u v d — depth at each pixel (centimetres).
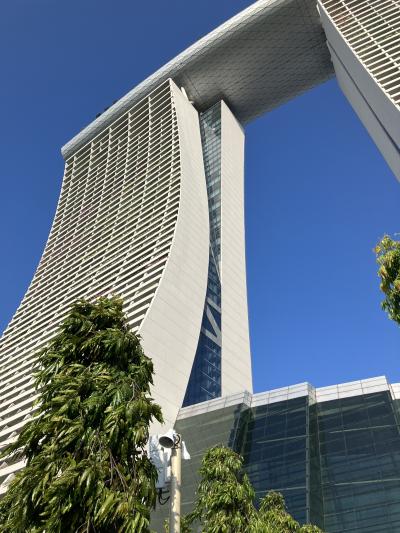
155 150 11388
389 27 9206
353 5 10475
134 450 1293
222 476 2039
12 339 9606
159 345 6241
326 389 5291
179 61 12475
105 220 10875
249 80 12225
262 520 1958
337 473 4188
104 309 1562
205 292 7744
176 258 7575
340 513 3831
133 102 13488
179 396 6072
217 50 11831
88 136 14288
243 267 9131
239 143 11956
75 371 1404
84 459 1183
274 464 4425
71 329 1527
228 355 7350
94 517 1104
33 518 1170
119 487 1196
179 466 1253
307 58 11694
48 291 10325
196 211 9056
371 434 4466
